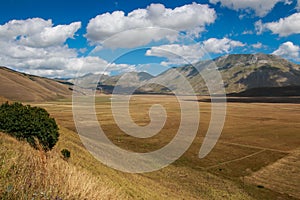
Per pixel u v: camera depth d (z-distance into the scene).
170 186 35.22
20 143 14.72
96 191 8.06
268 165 53.53
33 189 6.05
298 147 68.56
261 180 44.75
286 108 181.00
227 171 48.69
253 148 66.62
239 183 42.75
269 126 101.62
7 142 12.90
